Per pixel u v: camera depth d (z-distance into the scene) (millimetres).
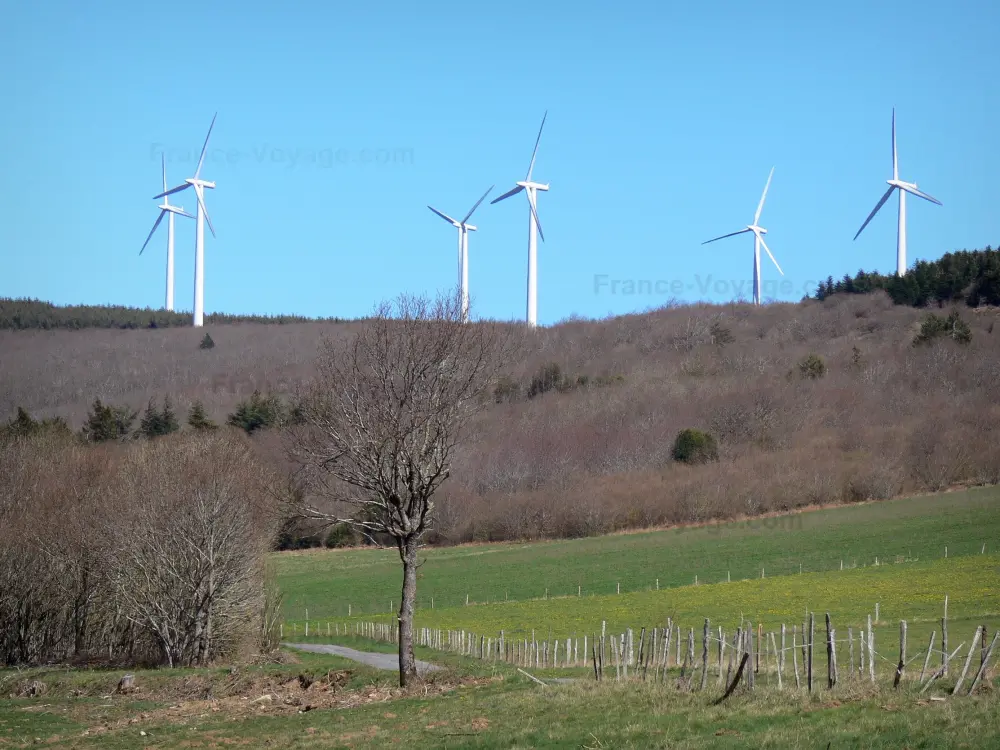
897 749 35250
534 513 178750
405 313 65125
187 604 93250
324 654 95125
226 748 49719
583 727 44188
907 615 92688
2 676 82188
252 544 97250
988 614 89688
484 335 82250
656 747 39125
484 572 152875
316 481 72500
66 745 53188
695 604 113000
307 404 67812
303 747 47406
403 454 63375
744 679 50625
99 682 76125
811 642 48531
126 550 93312
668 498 177250
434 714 52125
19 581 99812
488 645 86688
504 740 43094
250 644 97500
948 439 191375
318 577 159250
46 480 107500
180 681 75625
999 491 174375
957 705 40469
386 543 181625
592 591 132000
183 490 94812
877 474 178875
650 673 58250
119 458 115500
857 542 147000
